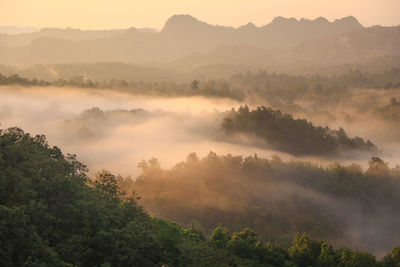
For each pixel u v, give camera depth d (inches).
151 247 1916.8
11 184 1878.7
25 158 2156.7
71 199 1964.8
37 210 1742.1
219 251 2406.5
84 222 1868.8
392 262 2632.9
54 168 2150.6
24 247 1480.1
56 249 1704.0
